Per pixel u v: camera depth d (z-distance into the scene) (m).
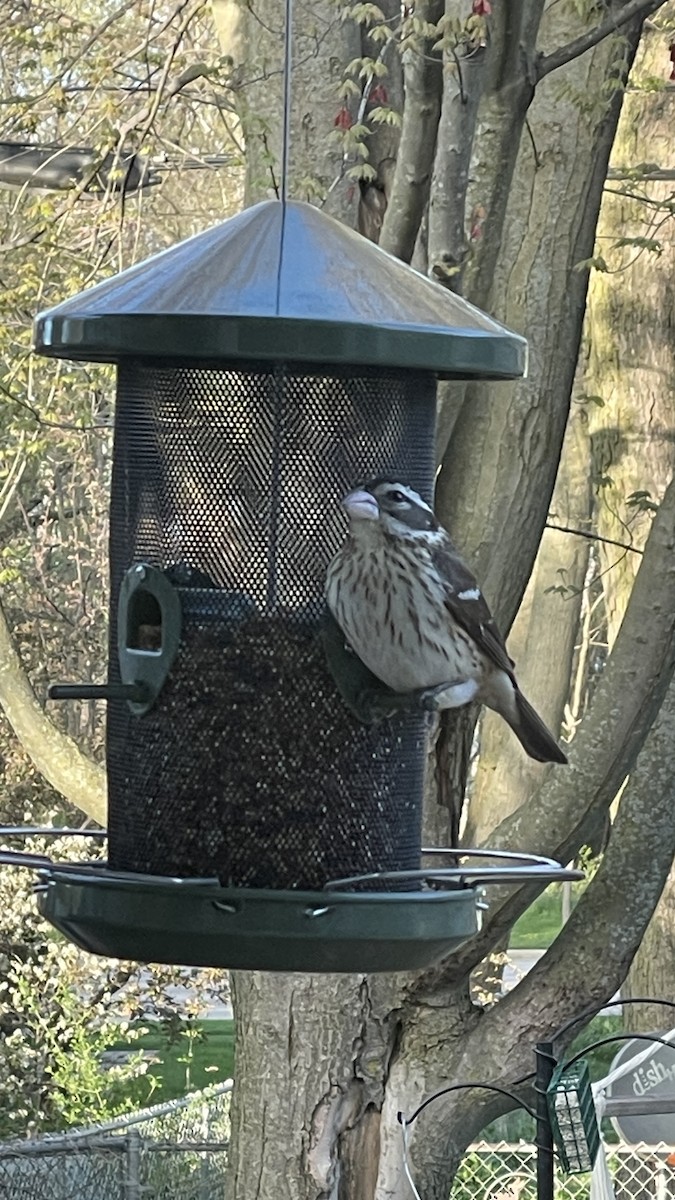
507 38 6.49
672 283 12.74
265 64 7.48
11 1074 14.49
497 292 7.38
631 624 6.96
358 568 4.34
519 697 4.65
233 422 4.55
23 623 16.27
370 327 4.12
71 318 4.28
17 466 11.05
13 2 11.04
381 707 4.48
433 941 4.20
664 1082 8.55
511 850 7.07
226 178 13.38
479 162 6.66
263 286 4.23
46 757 9.15
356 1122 7.30
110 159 10.28
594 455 13.00
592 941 7.07
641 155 12.57
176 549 4.59
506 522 7.29
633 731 6.96
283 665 4.49
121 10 10.25
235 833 4.47
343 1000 7.25
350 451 4.57
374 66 6.98
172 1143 10.84
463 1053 7.19
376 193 7.46
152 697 4.54
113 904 4.12
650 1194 10.62
